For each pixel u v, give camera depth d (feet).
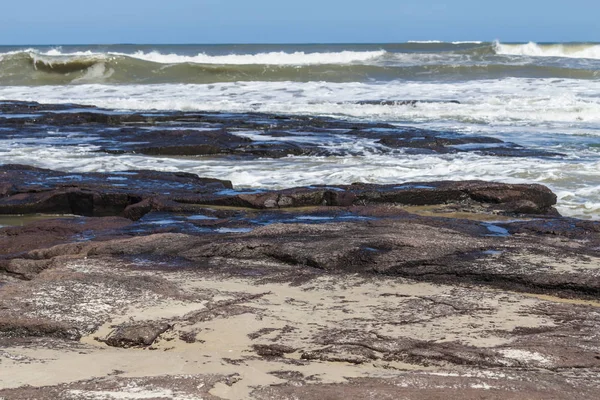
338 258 30.53
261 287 26.78
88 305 23.95
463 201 47.75
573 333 21.59
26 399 16.07
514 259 30.19
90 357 19.71
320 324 22.39
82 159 68.90
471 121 99.14
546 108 106.11
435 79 153.89
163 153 72.90
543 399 16.49
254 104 114.42
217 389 16.88
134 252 32.78
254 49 321.32
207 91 133.90
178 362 19.27
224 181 54.70
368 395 16.39
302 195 46.50
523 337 21.25
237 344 20.85
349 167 64.08
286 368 18.74
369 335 21.26
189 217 42.45
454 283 28.35
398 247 31.99
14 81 159.43
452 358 19.61
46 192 48.67
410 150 72.18
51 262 31.53
